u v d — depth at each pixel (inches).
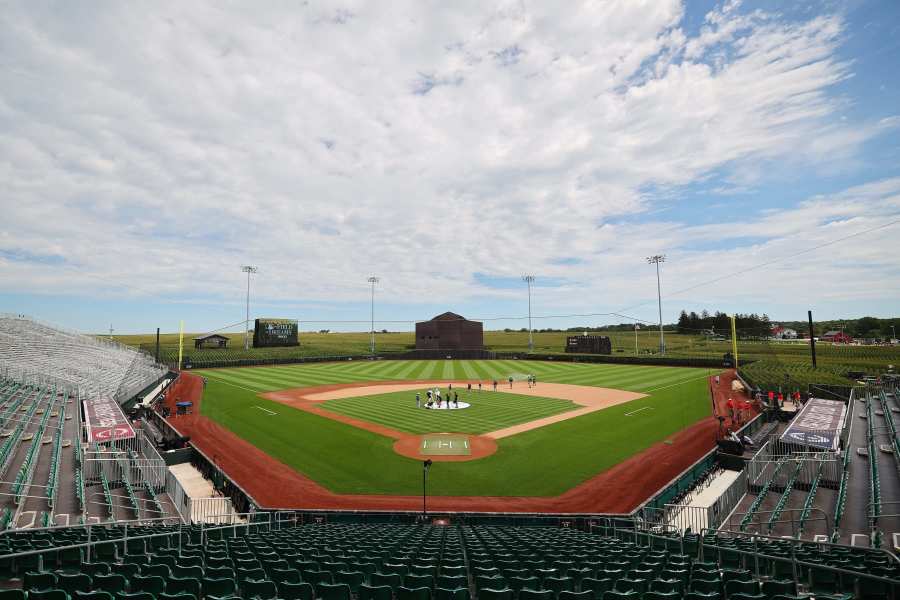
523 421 1621.6
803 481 911.0
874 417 1382.9
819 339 5802.2
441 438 1400.1
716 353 4306.1
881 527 662.5
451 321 4571.9
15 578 420.5
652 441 1379.2
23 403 1424.7
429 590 386.6
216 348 4343.0
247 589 375.9
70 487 856.9
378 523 864.9
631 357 3777.1
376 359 4338.1
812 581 429.4
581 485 1040.2
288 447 1322.6
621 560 491.2
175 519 799.1
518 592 371.2
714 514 788.6
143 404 1849.2
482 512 893.8
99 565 424.5
